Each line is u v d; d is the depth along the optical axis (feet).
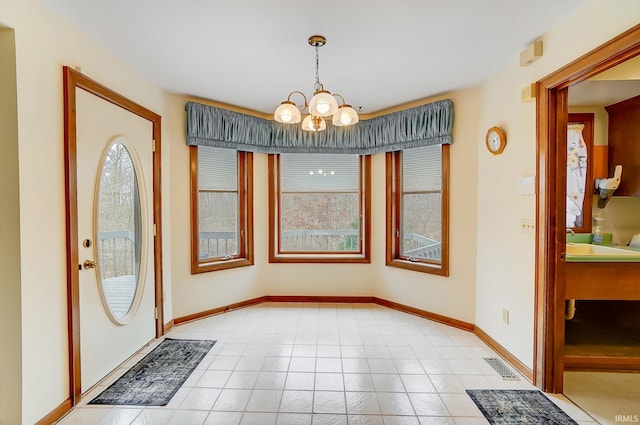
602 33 5.81
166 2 6.12
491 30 7.16
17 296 5.65
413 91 10.93
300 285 13.88
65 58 6.67
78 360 6.91
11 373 5.65
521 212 8.22
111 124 8.13
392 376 7.97
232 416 6.47
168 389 7.39
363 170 13.78
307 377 7.91
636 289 8.03
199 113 11.43
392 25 6.95
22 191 5.70
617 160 10.14
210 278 12.12
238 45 7.80
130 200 9.02
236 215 13.26
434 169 12.00
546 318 7.34
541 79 7.41
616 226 10.48
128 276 8.94
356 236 14.10
